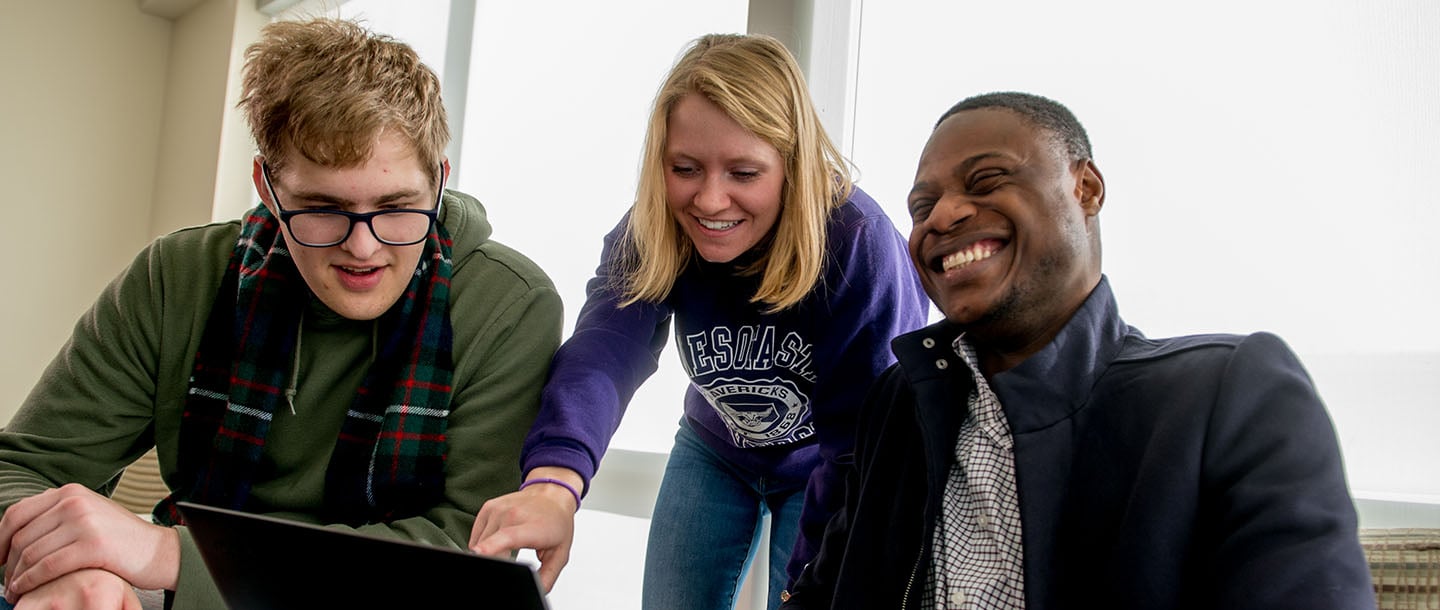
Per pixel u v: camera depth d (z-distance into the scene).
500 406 1.31
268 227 1.37
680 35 2.43
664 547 1.70
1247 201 1.46
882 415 1.08
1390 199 1.34
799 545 1.37
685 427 1.77
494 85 3.07
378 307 1.25
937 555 0.94
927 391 0.97
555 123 2.80
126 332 1.32
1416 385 1.30
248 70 1.24
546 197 2.79
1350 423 1.35
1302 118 1.43
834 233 1.36
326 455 1.31
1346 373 1.36
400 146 1.17
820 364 1.39
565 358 1.35
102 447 1.31
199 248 1.38
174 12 4.56
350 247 1.18
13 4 4.23
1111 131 1.62
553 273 2.73
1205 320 1.49
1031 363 0.89
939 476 0.95
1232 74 1.50
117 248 4.46
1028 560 0.84
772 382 1.47
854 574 0.99
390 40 1.23
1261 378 0.79
